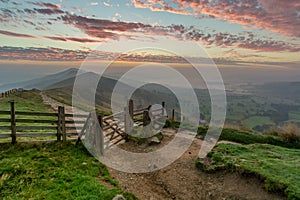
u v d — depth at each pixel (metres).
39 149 5.26
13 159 4.52
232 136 7.53
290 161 4.82
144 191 4.32
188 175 4.92
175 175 4.97
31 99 18.03
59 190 3.68
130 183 4.55
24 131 7.05
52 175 4.12
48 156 4.88
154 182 4.74
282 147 6.13
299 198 3.38
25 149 5.16
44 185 3.79
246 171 4.34
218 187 4.30
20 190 3.64
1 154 4.75
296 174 4.07
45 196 3.49
